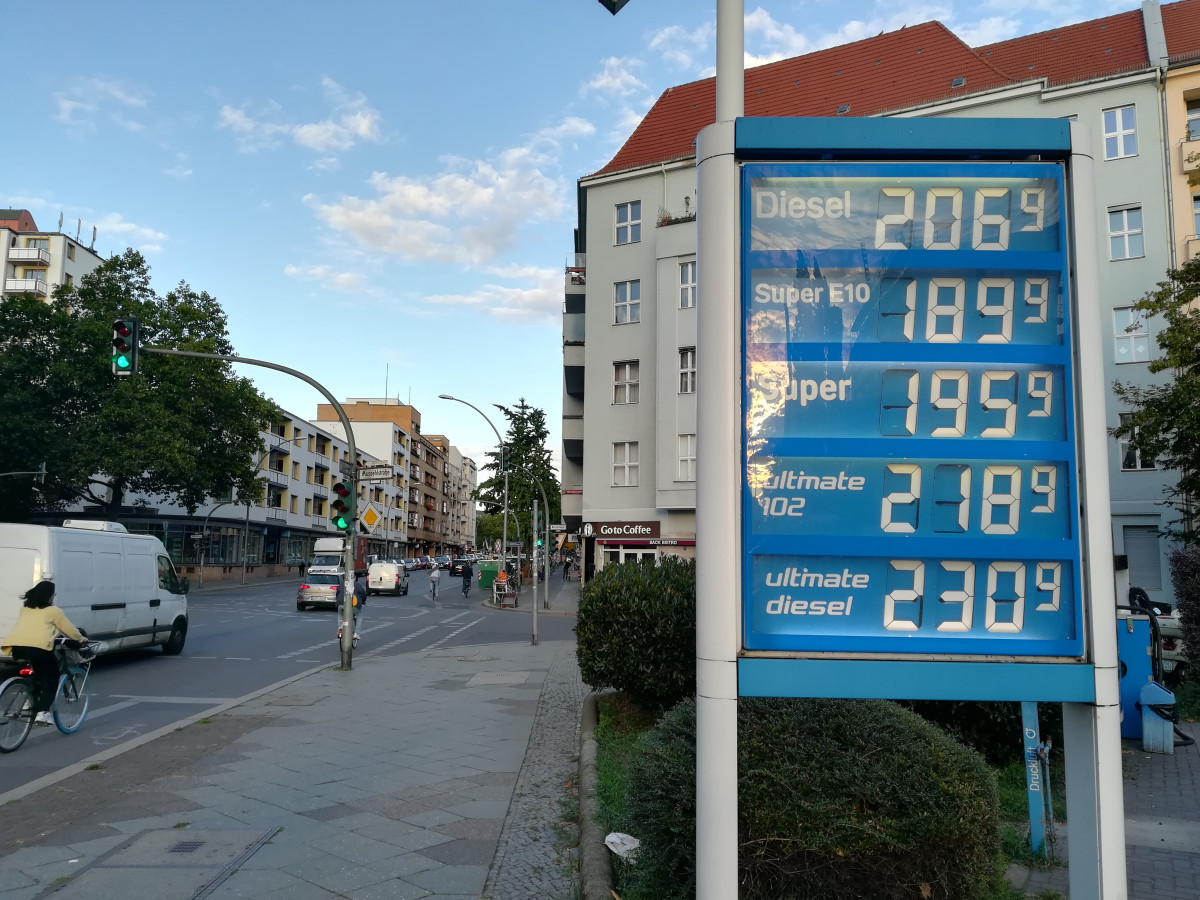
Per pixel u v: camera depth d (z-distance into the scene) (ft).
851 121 12.25
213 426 135.23
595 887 14.92
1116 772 11.18
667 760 14.16
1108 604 11.51
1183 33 99.09
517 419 173.68
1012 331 12.17
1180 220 90.43
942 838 12.50
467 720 33.83
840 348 12.08
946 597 11.71
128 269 133.69
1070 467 11.83
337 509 52.13
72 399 132.36
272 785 23.81
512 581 150.30
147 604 54.60
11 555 44.29
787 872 12.60
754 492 11.83
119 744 30.04
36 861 17.63
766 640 11.59
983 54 112.78
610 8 13.94
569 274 143.95
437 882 16.51
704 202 12.28
